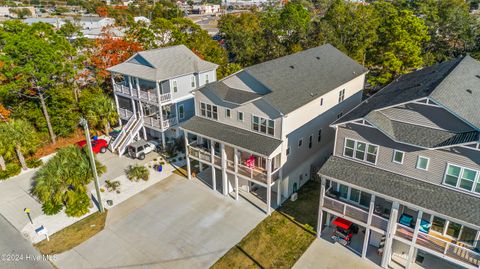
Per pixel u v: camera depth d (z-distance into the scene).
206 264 20.42
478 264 16.23
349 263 20.08
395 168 18.69
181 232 23.14
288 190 26.48
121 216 25.00
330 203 20.48
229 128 26.23
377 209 20.05
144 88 35.09
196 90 27.70
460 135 16.69
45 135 36.75
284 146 23.98
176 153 34.19
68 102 38.00
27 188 28.92
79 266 20.44
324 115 28.56
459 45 60.88
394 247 20.38
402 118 18.97
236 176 25.41
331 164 20.28
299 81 27.14
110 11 124.38
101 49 43.22
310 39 58.62
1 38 32.56
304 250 21.20
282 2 160.12
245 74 25.84
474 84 21.53
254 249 21.45
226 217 24.52
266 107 23.55
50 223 24.38
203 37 59.25
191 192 27.73
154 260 20.78
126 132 35.22
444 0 63.75
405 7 70.56
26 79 32.88
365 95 45.22
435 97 17.50
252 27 76.50
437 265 19.64
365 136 19.16
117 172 31.16
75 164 24.70
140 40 47.28
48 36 38.06
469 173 16.33
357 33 58.06
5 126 30.05
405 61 44.22
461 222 15.49
